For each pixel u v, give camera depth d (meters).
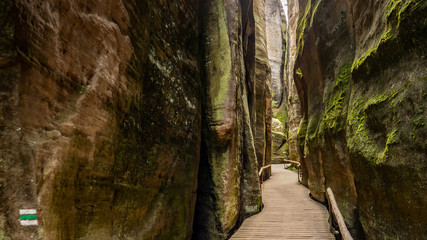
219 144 6.66
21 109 1.94
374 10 4.29
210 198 6.64
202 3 7.41
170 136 4.84
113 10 3.17
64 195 2.29
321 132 7.46
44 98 2.13
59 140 2.24
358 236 5.16
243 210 7.84
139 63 3.84
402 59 3.33
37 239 1.98
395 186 3.36
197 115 6.22
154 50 4.39
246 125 8.89
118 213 3.24
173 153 4.95
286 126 30.28
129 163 3.50
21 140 1.95
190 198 5.75
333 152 6.59
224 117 6.54
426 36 2.89
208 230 6.46
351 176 5.43
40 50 2.08
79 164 2.50
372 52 4.02
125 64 3.42
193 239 6.57
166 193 4.67
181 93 5.40
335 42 7.04
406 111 3.12
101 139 2.86
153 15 4.41
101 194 2.88
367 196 4.32
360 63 4.53
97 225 2.79
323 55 7.86
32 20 2.00
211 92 6.84
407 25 3.11
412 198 3.04
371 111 3.94
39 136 2.07
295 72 12.16
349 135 4.86
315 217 7.65
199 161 6.64
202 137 6.86
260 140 14.37
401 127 3.19
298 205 9.16
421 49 2.99
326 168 7.47
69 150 2.35
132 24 3.67
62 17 2.32
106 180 2.98
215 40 7.11
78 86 2.54
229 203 6.49
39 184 2.01
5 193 1.92
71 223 2.39
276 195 10.97
